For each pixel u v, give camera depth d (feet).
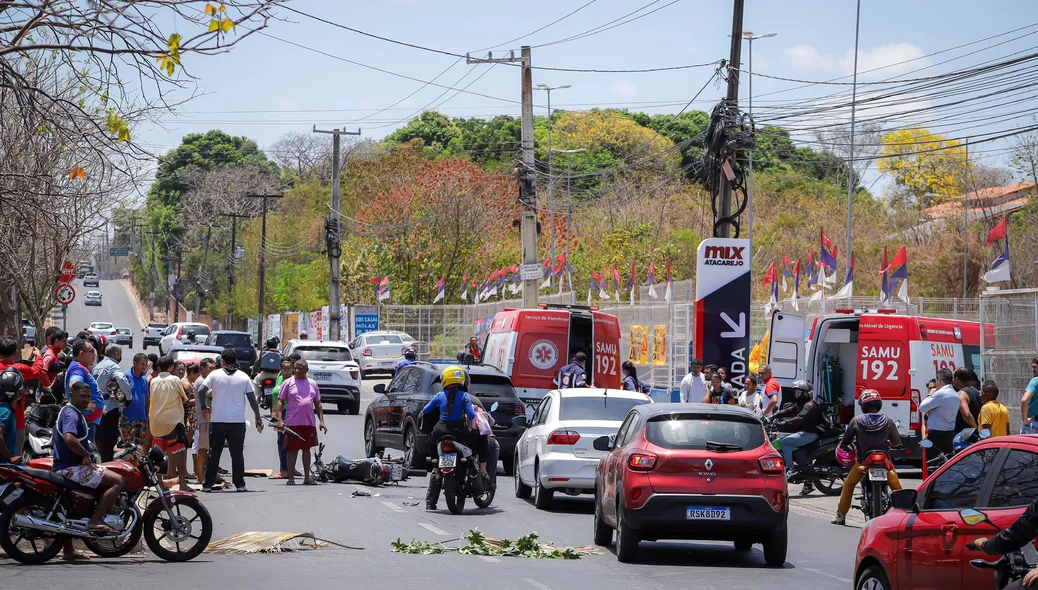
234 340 273.75
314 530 85.92
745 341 142.51
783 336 136.05
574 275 364.17
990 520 42.34
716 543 86.89
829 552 81.20
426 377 129.08
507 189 415.44
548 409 106.42
